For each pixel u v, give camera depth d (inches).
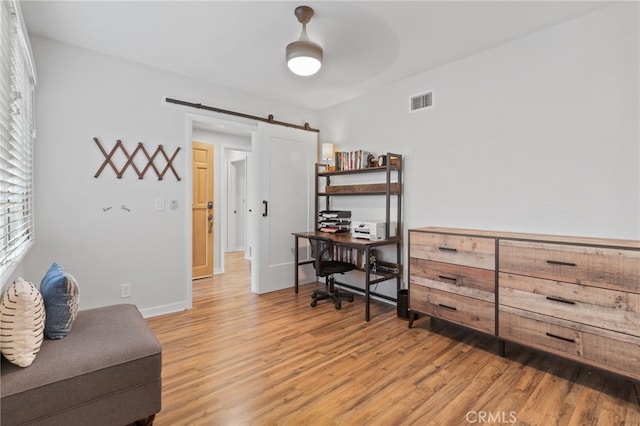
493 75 106.2
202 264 185.2
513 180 102.2
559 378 79.0
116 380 56.1
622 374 69.3
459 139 115.4
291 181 163.0
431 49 106.9
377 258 141.9
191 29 94.6
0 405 46.0
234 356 90.6
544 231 96.0
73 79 104.7
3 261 63.6
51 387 50.1
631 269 68.2
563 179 92.4
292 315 123.4
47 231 100.8
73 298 63.6
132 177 117.3
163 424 62.9
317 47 90.0
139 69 118.0
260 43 103.0
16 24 68.1
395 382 77.5
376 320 118.2
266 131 153.1
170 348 95.4
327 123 171.0
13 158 68.5
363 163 140.6
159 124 123.2
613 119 84.0
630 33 81.2
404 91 132.8
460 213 115.5
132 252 117.6
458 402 69.9
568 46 90.9
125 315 74.3
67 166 104.0
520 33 97.3
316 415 65.7
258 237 151.7
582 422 63.4
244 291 157.2
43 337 59.9
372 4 82.1
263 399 71.0
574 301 75.9
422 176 127.0
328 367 84.5
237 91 144.9
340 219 153.1
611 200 84.6
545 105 95.4
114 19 89.2
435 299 104.5
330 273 129.3
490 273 90.9
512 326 86.7
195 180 182.2
